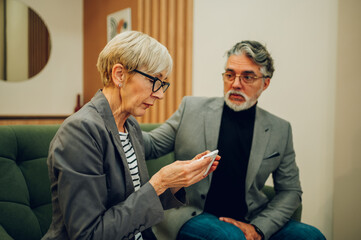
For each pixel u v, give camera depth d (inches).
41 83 132.5
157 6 96.0
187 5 88.8
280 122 53.0
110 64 34.0
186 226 45.2
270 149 50.3
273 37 73.1
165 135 54.0
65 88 139.6
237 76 49.1
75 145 28.9
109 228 28.9
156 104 96.3
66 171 27.9
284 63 71.9
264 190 57.9
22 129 44.6
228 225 43.4
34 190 43.6
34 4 128.3
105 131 32.0
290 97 71.4
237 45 49.9
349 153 61.9
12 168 41.3
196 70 89.1
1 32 121.3
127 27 112.3
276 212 47.3
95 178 29.3
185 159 52.1
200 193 49.3
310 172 69.0
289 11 70.0
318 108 66.8
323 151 66.5
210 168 38.7
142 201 31.6
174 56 92.8
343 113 62.4
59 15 135.5
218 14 82.9
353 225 61.7
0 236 32.7
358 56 59.7
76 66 142.6
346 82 61.8
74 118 30.6
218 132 51.1
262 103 77.0
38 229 41.9
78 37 142.1
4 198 39.0
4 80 123.2
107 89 35.8
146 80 34.1
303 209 70.7
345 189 62.8
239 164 50.4
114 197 33.1
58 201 30.3
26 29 127.1
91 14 135.6
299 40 68.9
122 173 34.0
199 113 53.4
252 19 76.0
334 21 63.4
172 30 92.0
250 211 49.5
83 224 27.9
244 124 52.1
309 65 67.7
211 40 84.7
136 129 44.0
